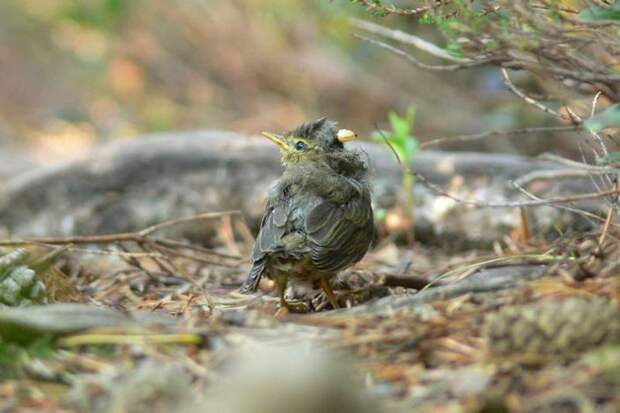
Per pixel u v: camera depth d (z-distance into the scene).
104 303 10.39
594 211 12.62
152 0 26.08
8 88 26.81
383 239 14.06
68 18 25.92
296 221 9.93
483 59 8.87
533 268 9.15
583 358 6.71
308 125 10.91
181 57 25.95
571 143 18.05
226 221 14.86
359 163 10.79
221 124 24.06
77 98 26.28
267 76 24.77
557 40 8.10
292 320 7.99
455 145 20.80
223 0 25.58
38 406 6.78
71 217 15.05
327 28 23.25
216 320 7.95
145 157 15.12
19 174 17.58
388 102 22.92
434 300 8.33
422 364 7.09
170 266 11.98
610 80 8.20
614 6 7.88
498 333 6.96
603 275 8.33
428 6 8.49
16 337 7.40
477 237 13.71
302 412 5.80
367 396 6.23
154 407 6.49
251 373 6.00
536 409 6.24
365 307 8.41
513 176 13.80
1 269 8.77
